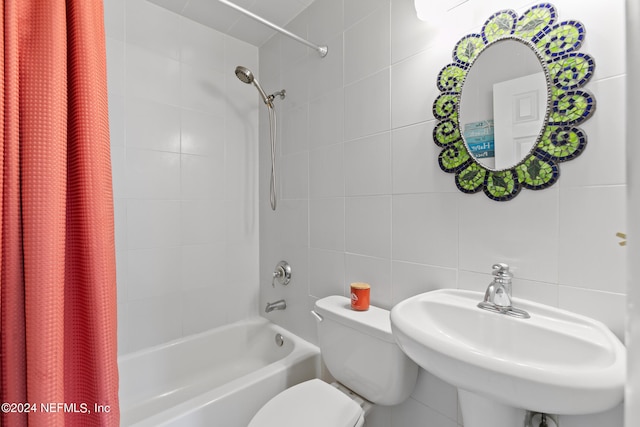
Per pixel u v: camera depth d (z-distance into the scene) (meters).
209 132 1.73
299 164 1.61
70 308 0.62
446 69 0.99
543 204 0.81
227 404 1.13
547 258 0.80
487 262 0.91
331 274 1.44
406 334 0.70
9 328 0.53
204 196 1.72
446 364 0.62
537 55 0.80
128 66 1.45
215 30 1.74
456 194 0.98
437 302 0.91
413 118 1.09
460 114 0.95
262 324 1.82
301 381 1.39
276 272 1.72
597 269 0.73
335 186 1.40
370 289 1.25
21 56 0.54
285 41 1.69
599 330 0.69
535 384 0.52
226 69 1.79
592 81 0.73
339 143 1.38
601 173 0.72
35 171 0.53
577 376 0.50
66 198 0.61
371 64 1.24
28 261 0.52
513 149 0.85
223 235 1.80
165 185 1.58
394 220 1.16
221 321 1.80
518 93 0.84
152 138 1.53
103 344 0.61
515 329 0.77
